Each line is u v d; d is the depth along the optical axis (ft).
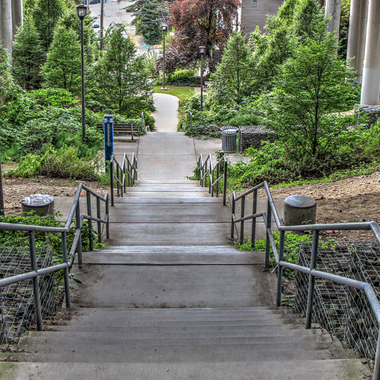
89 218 21.56
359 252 13.70
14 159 55.01
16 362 9.80
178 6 150.92
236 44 89.51
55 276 18.66
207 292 18.45
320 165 43.93
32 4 139.33
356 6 102.42
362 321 11.11
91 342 11.77
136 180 51.39
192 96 103.76
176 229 27.91
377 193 31.94
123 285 18.89
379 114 62.28
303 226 13.01
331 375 9.17
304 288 15.01
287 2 127.03
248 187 41.98
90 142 62.59
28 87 99.86
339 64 42.55
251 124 75.36
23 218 19.58
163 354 10.79
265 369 9.46
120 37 86.17
